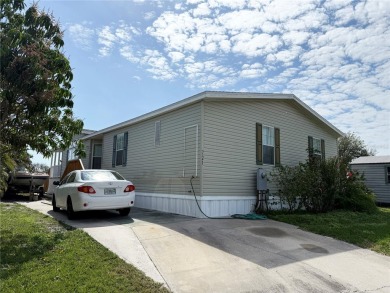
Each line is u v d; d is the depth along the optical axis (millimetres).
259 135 11078
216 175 9477
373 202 12602
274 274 4672
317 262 5355
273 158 11625
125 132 13953
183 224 7723
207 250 5621
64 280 4059
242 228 7523
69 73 6098
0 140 6031
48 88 5625
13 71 5285
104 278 4160
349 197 12203
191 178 9516
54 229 7086
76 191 8172
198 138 9414
